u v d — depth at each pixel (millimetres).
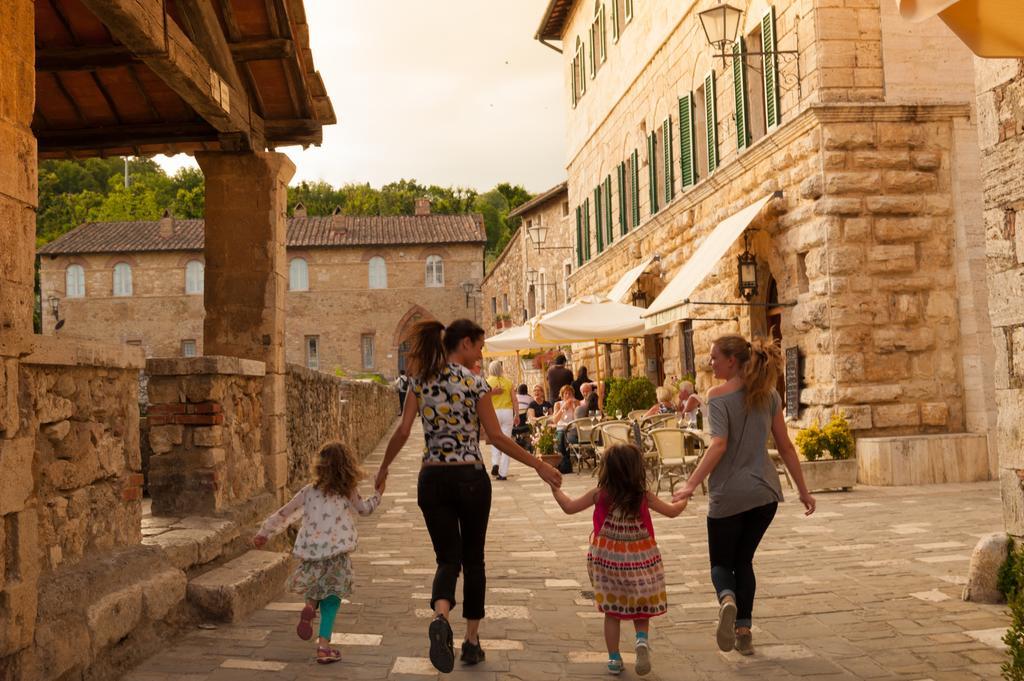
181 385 7613
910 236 14516
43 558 4801
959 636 6070
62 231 87188
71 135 9539
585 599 7645
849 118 14430
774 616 6793
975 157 14570
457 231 66562
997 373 6785
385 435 34531
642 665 5340
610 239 29312
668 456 13570
